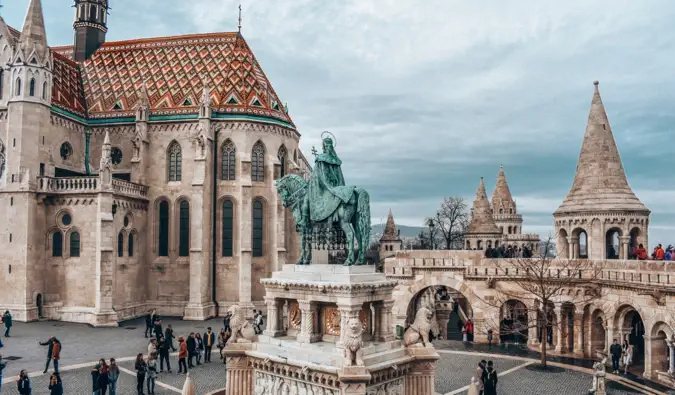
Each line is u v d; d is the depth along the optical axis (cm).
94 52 7356
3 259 5225
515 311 5319
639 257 4088
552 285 4406
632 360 3953
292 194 2344
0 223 5266
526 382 3341
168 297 6100
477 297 4831
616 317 3994
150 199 6197
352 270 2033
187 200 6194
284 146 6581
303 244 2261
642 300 3628
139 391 2880
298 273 2152
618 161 4756
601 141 4778
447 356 4150
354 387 1764
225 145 6250
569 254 4866
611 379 3456
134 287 5891
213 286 6081
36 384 3109
